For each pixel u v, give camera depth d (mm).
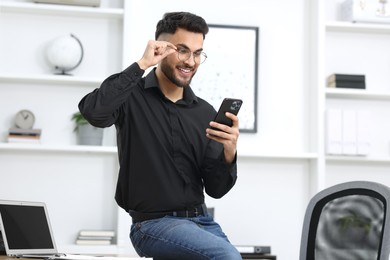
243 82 5270
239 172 5234
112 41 5180
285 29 5371
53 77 4883
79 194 5043
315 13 5273
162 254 2629
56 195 5023
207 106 3074
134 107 2867
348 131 5102
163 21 2887
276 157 5207
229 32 5293
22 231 2518
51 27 5137
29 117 4988
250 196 5227
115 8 5191
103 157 5082
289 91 5336
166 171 2801
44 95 5090
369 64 5441
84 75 5141
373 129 5414
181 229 2594
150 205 2756
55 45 4953
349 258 2467
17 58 5090
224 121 2797
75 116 4984
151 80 2926
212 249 2480
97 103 2611
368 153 5105
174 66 2822
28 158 5016
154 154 2809
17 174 4996
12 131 4875
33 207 2645
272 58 5348
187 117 2939
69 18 5156
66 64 4965
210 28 5273
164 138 2850
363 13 5246
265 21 5363
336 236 2529
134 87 2908
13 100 5062
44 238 2643
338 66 5418
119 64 5172
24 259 2268
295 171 5281
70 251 4773
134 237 2762
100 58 5160
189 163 2871
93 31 5176
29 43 5109
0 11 5082
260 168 5254
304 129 5324
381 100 5434
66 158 5051
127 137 2850
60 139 5078
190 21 2830
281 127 5305
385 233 2279
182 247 2549
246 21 5340
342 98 5383
